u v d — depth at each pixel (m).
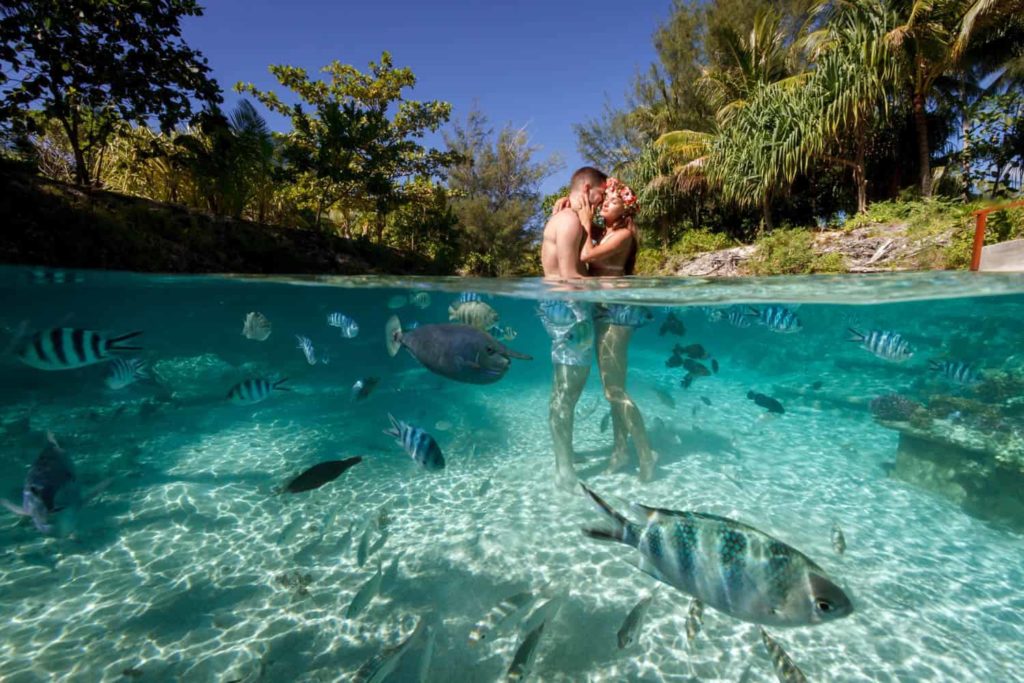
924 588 3.42
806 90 15.81
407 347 2.25
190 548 4.11
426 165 27.19
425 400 9.88
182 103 13.28
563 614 3.16
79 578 3.70
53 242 9.32
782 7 27.47
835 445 6.50
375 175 18.77
